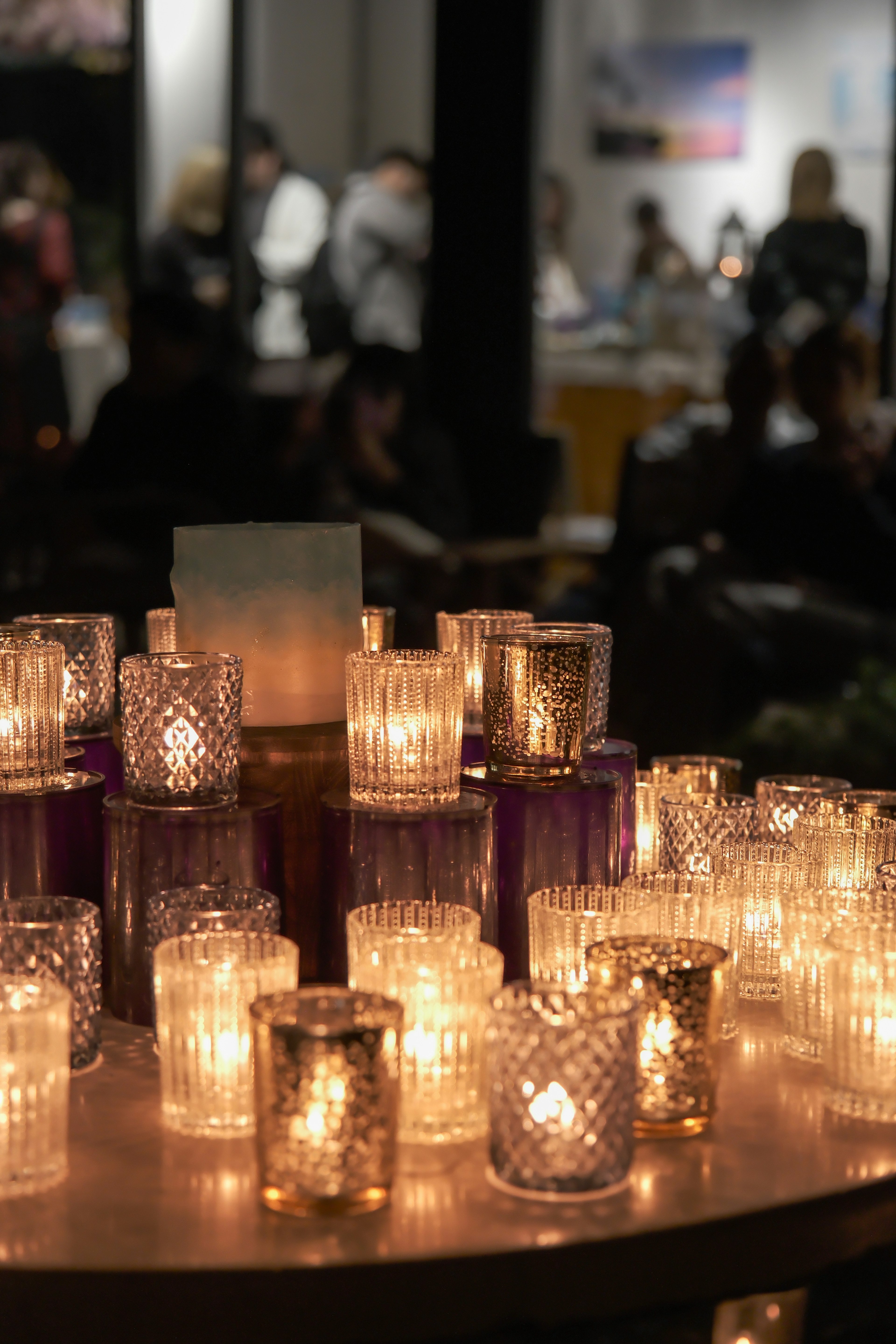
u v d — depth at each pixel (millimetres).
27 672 1081
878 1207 802
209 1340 705
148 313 3330
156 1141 852
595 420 4434
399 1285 708
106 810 1058
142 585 3072
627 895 1003
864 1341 904
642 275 4500
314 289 4469
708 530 3412
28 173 4363
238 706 1057
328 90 5359
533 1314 723
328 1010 807
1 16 4379
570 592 3641
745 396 3410
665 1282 744
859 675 3162
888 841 1128
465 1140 851
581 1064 761
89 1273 696
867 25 4508
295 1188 748
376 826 1026
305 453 3771
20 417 4109
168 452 3418
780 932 1104
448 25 4020
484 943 1038
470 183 4066
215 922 942
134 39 4410
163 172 4512
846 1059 890
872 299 4195
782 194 4660
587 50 4742
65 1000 800
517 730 1104
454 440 4129
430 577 3566
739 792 1453
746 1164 817
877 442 3379
